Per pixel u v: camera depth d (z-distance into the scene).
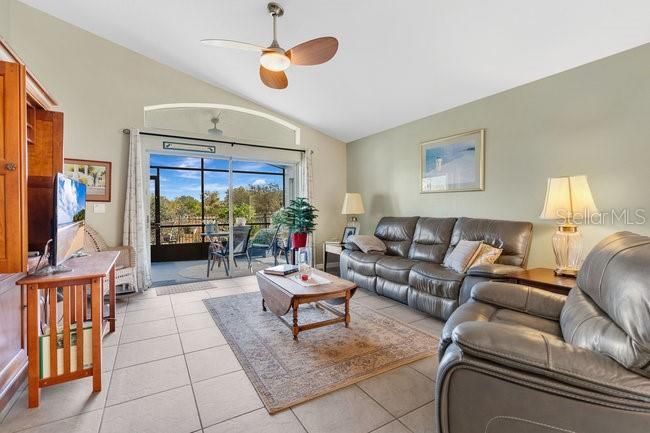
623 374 0.90
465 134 3.69
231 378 1.98
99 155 3.84
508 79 3.08
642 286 0.96
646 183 2.33
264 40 3.29
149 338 2.58
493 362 1.04
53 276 1.80
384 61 3.20
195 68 4.20
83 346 1.85
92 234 3.67
